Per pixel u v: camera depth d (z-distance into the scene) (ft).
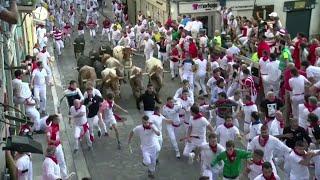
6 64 50.98
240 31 85.92
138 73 67.46
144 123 47.11
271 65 61.11
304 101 52.80
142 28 99.40
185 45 77.30
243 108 51.78
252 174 40.81
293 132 44.52
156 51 93.15
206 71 70.03
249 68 61.82
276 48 70.44
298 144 41.04
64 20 134.00
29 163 40.32
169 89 75.87
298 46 64.39
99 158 54.60
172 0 106.11
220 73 61.26
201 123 48.24
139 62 93.35
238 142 54.39
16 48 68.23
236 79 61.87
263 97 64.49
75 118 54.34
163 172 50.93
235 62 67.92
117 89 66.95
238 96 52.85
